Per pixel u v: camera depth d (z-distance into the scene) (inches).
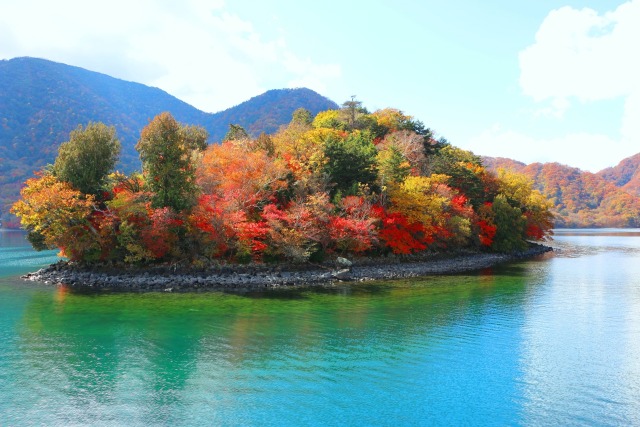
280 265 2223.2
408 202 2596.0
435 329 1275.8
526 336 1210.6
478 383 898.7
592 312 1494.8
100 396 817.5
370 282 2134.6
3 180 6742.1
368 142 3356.3
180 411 765.3
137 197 1993.1
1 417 737.0
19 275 2177.7
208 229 2005.4
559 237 6801.2
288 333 1222.9
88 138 2174.0
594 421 753.6
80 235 2041.1
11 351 1050.7
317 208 2225.6
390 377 921.5
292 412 767.7
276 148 2933.1
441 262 2854.3
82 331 1219.9
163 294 1745.8
